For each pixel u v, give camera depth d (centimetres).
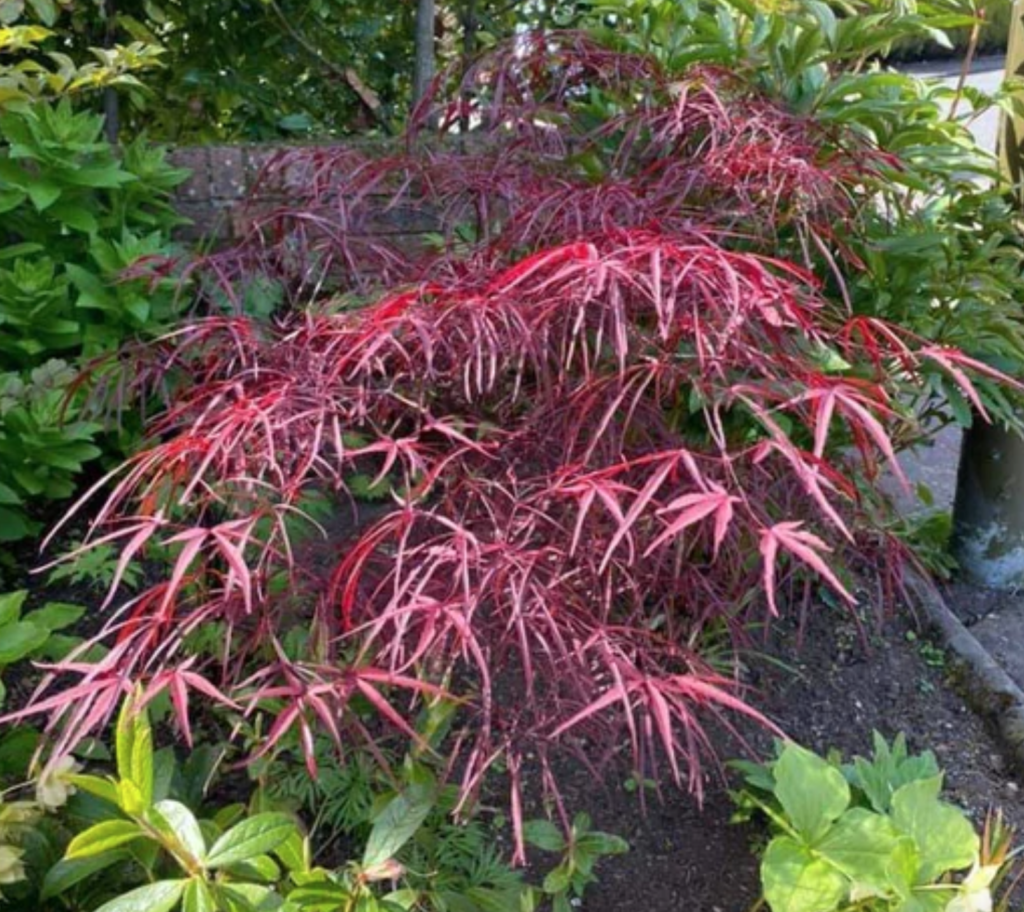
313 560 146
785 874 121
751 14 203
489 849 139
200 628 130
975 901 115
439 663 120
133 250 204
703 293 117
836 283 188
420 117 197
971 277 199
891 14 196
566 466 120
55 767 116
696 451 137
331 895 110
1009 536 237
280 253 169
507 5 313
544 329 122
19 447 185
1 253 201
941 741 182
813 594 209
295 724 126
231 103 297
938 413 211
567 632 117
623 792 158
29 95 202
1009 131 229
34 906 125
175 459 119
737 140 166
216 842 108
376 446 118
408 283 148
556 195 157
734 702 109
